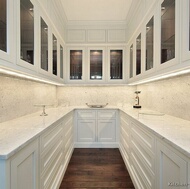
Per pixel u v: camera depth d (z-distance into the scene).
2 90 1.63
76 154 2.93
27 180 1.07
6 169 0.84
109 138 3.26
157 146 1.23
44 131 1.35
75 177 2.16
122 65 3.48
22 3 1.46
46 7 2.09
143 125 1.53
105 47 3.48
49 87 3.17
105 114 3.25
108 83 3.49
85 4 2.74
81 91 3.72
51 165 1.61
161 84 2.33
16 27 1.34
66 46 3.46
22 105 2.03
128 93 3.70
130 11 2.90
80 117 3.25
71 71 3.51
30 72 1.62
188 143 0.94
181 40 1.30
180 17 1.30
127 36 3.38
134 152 1.96
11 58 1.27
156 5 1.79
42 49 2.00
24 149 1.02
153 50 1.90
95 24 3.44
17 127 1.40
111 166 2.47
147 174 1.49
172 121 1.65
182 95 1.80
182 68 1.31
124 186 1.96
